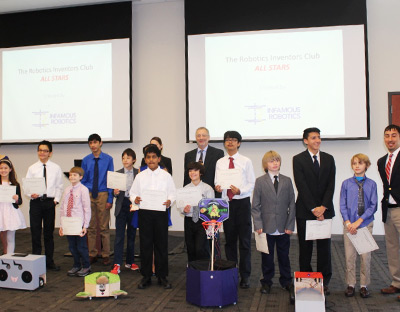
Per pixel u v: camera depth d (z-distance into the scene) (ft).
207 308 10.21
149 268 11.91
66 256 16.15
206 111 19.84
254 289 11.71
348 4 18.67
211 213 10.90
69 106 21.15
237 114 19.63
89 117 20.93
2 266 11.89
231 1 19.67
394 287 11.21
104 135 20.76
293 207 11.28
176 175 20.71
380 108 19.01
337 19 18.78
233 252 12.07
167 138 20.83
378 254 15.85
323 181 10.94
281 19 19.26
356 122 18.62
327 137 18.86
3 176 13.74
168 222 12.41
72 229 12.83
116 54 20.66
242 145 20.08
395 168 10.98
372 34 19.08
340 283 12.25
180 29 20.72
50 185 14.11
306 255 11.09
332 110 18.84
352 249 11.14
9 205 13.69
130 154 13.99
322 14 18.92
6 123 21.76
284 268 11.43
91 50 20.93
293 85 19.19
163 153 20.83
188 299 10.63
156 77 20.94
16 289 11.83
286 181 11.35
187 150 20.62
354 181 11.40
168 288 11.82
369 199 11.16
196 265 10.89
